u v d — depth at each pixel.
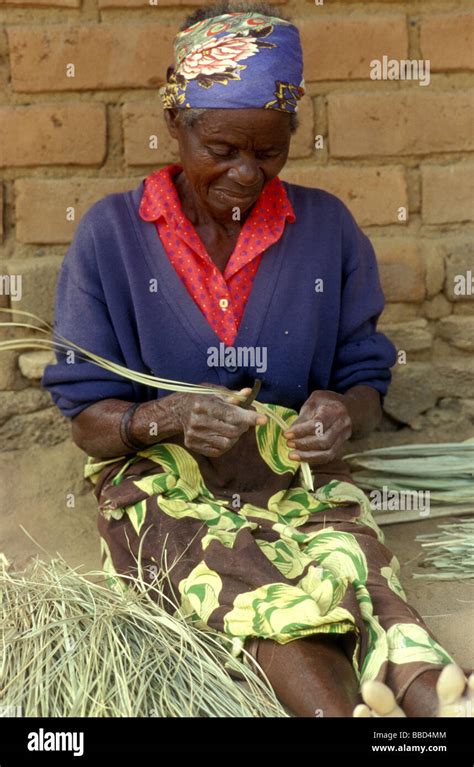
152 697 2.26
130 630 2.46
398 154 3.70
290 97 2.58
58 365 2.85
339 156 3.68
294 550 2.57
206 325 2.78
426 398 3.74
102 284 2.81
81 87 3.57
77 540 3.24
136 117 3.60
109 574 2.57
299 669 2.25
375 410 3.00
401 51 3.64
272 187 2.87
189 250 2.79
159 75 3.59
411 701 2.18
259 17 2.60
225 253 2.82
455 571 3.05
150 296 2.78
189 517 2.62
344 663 2.29
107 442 2.75
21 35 3.50
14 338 3.64
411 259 3.72
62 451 3.61
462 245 3.73
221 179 2.63
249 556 2.46
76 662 2.34
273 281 2.81
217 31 2.57
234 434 2.53
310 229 2.88
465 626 2.76
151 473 2.76
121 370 2.73
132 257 2.79
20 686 2.27
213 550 2.49
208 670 2.33
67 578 2.62
